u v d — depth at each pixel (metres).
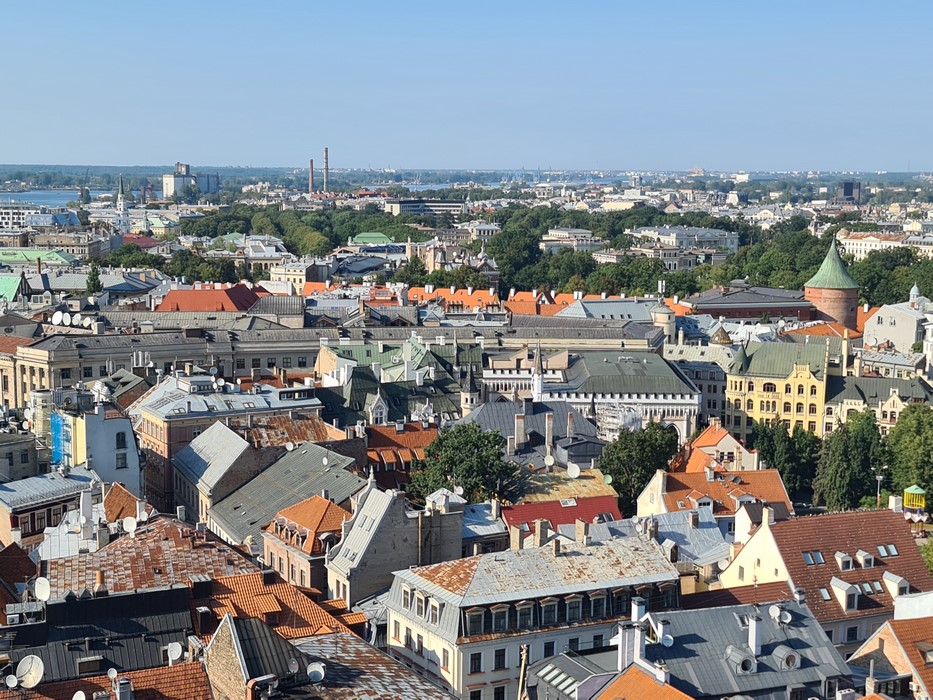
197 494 196.38
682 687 103.81
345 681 99.44
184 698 98.75
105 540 143.12
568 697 106.81
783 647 108.81
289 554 161.00
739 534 165.00
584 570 133.88
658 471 190.50
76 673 107.88
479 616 126.06
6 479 187.25
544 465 198.75
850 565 143.75
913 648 110.56
